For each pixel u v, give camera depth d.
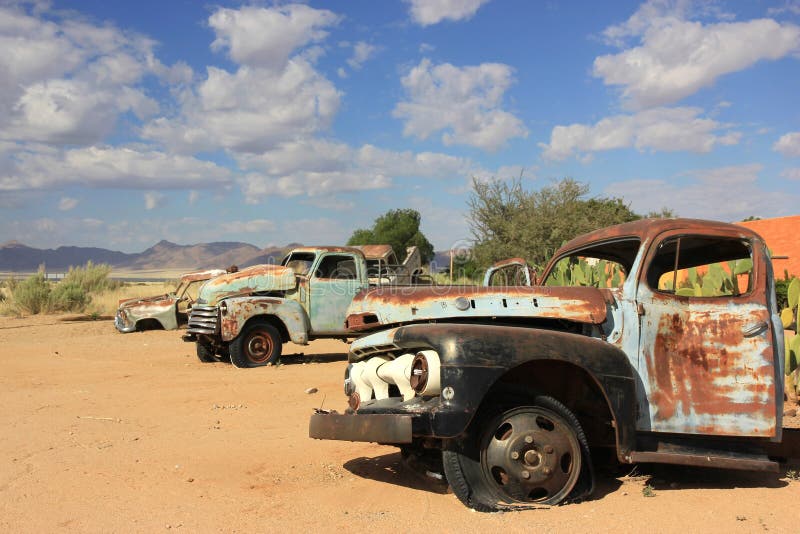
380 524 4.48
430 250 64.69
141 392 10.14
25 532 4.39
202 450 6.68
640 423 5.14
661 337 5.26
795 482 5.58
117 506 4.91
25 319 24.53
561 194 29.69
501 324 5.44
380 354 5.60
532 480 4.79
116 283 33.31
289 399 9.59
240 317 12.96
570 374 5.26
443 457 4.81
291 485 5.49
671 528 4.37
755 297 5.38
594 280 11.09
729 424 5.22
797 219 26.06
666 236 5.45
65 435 7.28
